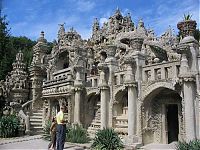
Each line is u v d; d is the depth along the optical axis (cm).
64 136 1318
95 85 2303
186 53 1453
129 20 3706
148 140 1755
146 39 2784
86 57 2822
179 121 1667
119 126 1947
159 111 1789
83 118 2334
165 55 2486
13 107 2667
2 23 3834
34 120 2759
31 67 3319
